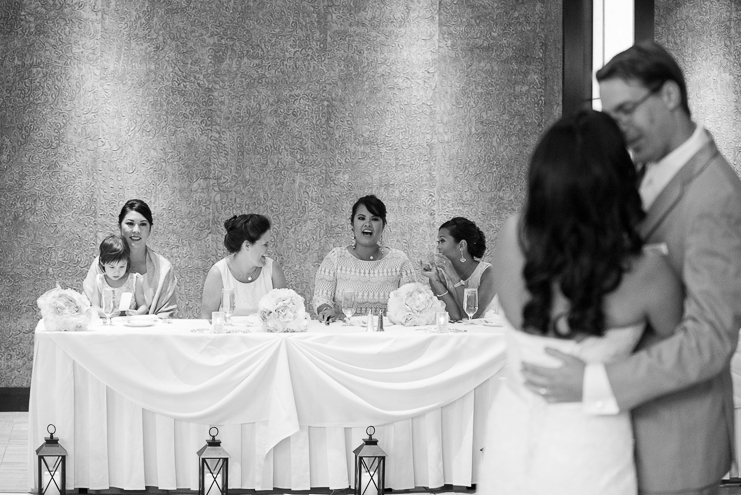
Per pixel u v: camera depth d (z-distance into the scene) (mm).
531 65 6051
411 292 4164
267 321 3863
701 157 1635
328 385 3775
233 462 3828
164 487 3816
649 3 4500
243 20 5879
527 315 1595
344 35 5934
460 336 3824
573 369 1569
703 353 1521
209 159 5883
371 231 4602
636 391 1541
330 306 4449
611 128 1544
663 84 1635
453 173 6008
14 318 5812
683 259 1618
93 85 5801
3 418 5605
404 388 3797
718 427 1682
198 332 3828
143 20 5820
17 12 5750
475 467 3908
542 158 1551
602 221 1502
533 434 1639
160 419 3799
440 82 5988
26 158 5785
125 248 4582
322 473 3875
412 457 3891
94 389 3781
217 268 4625
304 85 5918
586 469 1586
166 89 5844
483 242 4633
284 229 5941
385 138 5969
